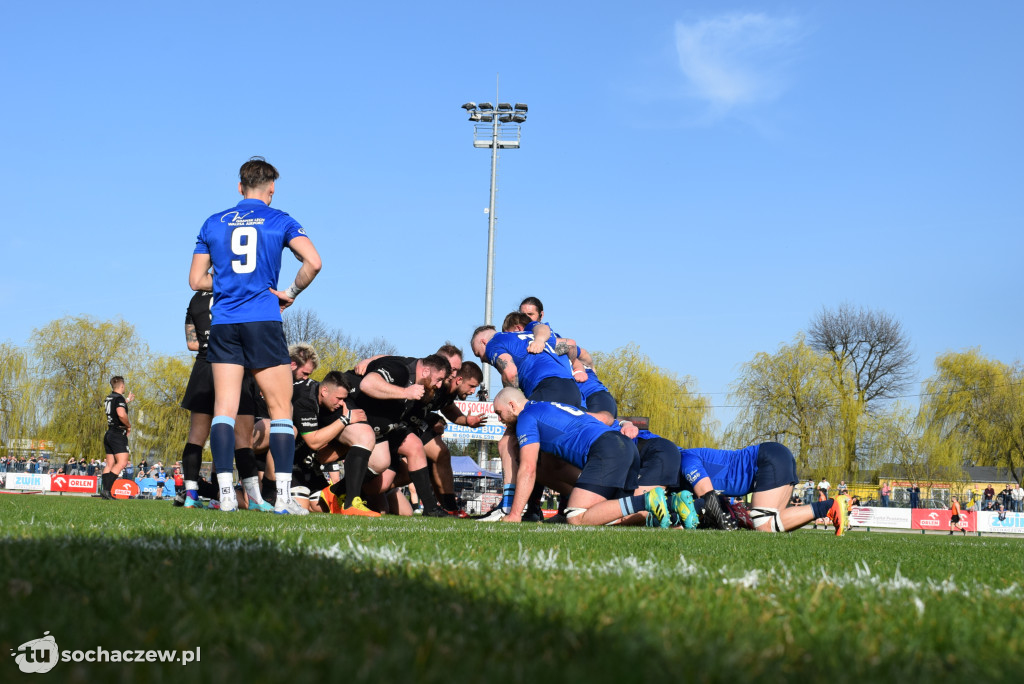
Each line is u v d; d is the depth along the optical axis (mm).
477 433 33906
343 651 1346
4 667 1199
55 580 1935
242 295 6070
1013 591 2746
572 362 9656
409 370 9117
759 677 1314
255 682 1168
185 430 44812
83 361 42250
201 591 1832
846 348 51094
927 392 42562
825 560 3611
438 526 5660
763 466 7875
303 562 2566
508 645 1455
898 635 1729
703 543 4555
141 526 3996
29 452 41875
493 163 32438
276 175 6309
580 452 7426
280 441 6355
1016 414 40062
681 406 43938
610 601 1949
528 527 6160
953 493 37469
